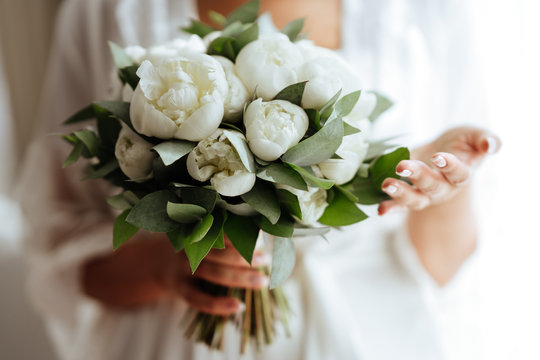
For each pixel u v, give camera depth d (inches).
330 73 17.6
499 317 31.4
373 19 31.5
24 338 45.2
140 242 30.4
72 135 20.9
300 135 16.7
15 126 49.2
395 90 32.3
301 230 17.9
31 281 33.1
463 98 33.4
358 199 19.3
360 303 29.6
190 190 17.0
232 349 27.5
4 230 47.3
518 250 31.9
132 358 28.9
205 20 31.4
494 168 32.7
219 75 16.3
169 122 16.2
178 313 29.1
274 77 17.0
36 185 32.9
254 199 16.9
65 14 33.9
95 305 35.6
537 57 30.6
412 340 28.6
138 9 31.3
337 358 26.6
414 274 30.0
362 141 18.3
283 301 26.3
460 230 29.1
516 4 31.1
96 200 34.6
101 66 32.3
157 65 16.5
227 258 22.8
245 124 16.6
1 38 47.1
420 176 17.6
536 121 30.9
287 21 30.4
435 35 33.3
